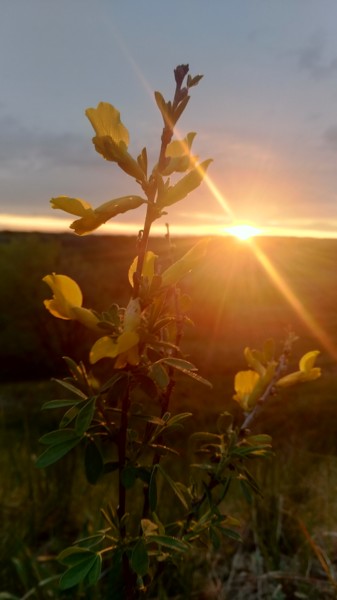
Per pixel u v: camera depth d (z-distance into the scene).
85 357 4.55
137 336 0.17
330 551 0.56
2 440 0.86
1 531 0.57
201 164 0.19
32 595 0.48
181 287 0.22
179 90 0.19
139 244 0.19
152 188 0.19
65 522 0.63
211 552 0.54
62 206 0.19
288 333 0.30
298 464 0.77
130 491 0.62
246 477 0.25
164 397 0.22
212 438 0.26
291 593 0.50
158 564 0.24
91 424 0.20
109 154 0.19
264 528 0.58
